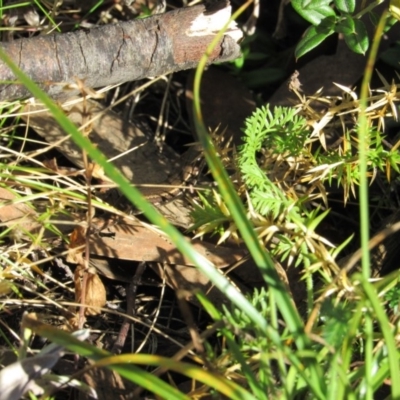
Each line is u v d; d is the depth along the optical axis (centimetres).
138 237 39
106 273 40
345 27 41
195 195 42
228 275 39
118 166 43
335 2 42
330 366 31
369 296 28
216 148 40
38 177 40
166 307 40
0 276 38
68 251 38
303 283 39
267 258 29
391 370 28
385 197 43
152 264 40
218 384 29
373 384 31
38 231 40
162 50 40
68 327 37
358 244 42
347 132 39
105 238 39
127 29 40
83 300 37
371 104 40
